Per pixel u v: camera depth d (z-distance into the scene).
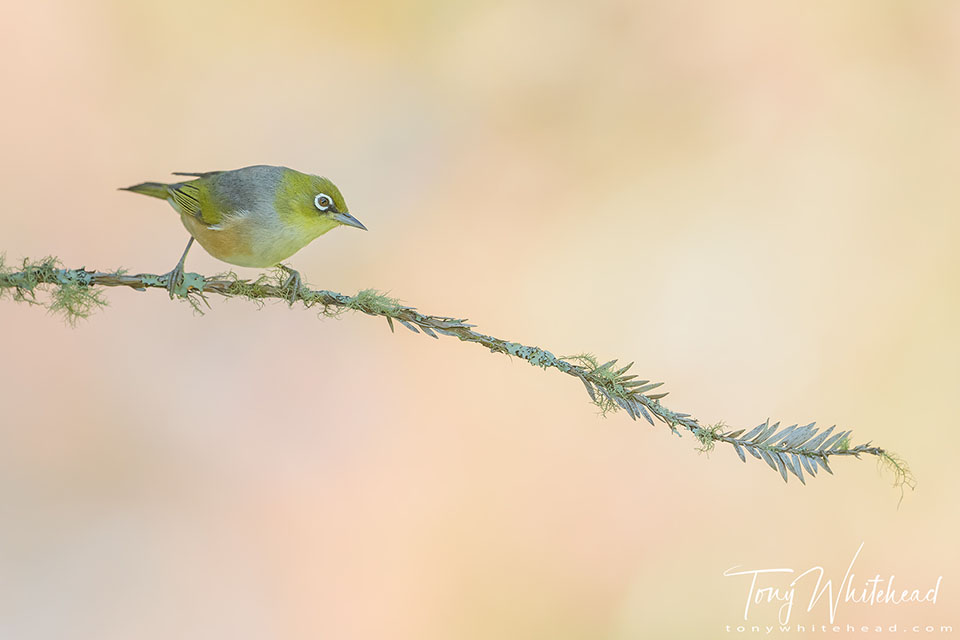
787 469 5.89
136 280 5.94
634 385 5.91
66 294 5.93
